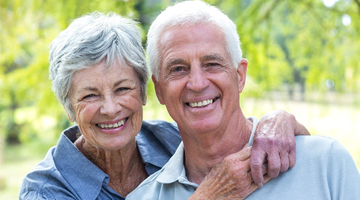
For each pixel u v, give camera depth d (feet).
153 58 5.59
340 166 4.96
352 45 14.58
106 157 6.26
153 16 15.11
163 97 5.65
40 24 15.62
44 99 14.40
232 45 5.35
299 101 25.91
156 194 5.87
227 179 5.05
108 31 5.57
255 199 5.06
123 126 5.92
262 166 4.90
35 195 5.81
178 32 5.22
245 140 5.75
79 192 6.01
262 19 13.98
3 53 16.31
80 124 5.83
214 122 5.27
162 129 7.15
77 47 5.39
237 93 5.51
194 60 5.16
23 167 34.37
